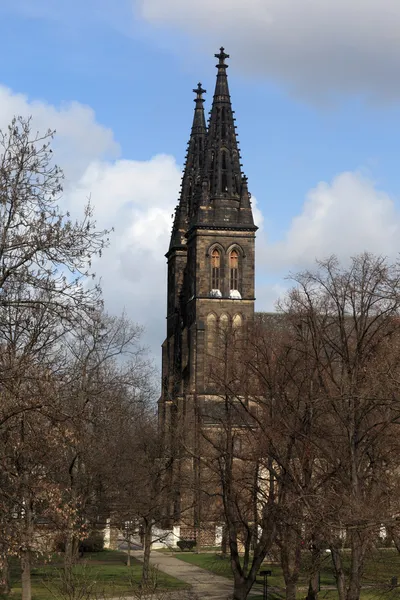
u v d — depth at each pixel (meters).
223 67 150.50
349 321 59.88
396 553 71.69
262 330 73.88
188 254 151.25
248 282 143.25
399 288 52.50
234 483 63.41
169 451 80.31
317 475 56.06
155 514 79.56
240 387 60.00
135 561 102.62
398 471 55.22
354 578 48.41
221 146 147.25
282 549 54.09
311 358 55.69
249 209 145.25
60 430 39.72
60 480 64.19
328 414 55.59
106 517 87.94
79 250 39.19
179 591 76.81
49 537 43.59
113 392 82.12
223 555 93.19
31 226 38.66
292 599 53.62
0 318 40.47
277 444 55.72
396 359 49.00
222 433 64.56
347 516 45.97
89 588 56.62
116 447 77.19
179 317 154.00
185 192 163.62
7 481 44.91
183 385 142.12
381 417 52.66
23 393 38.66
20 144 39.03
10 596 68.25
